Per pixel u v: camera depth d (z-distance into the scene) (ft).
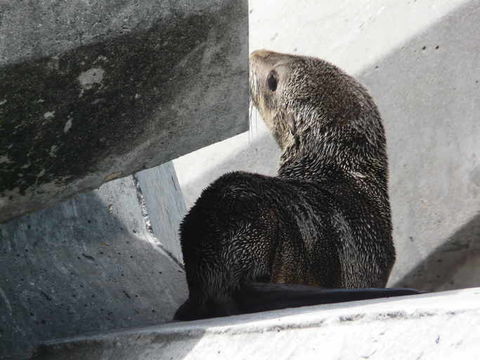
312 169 42.93
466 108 46.06
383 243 40.83
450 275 45.70
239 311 33.50
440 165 46.44
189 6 23.98
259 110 48.08
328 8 54.49
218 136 27.63
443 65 47.24
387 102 48.88
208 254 34.37
